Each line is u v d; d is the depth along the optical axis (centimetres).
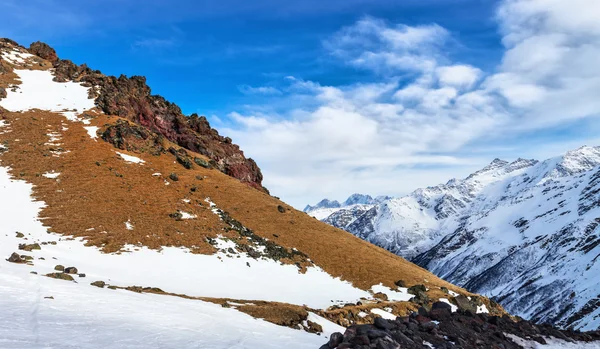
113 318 2195
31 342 1600
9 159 7381
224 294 4994
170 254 5897
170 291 4625
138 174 8250
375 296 6278
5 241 4834
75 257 5038
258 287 5566
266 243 7256
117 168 8156
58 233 5616
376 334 1684
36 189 6662
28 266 3862
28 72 11644
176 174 8925
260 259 6612
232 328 2472
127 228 6250
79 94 10956
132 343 1795
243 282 5622
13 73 11238
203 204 7988
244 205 8656
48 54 13525
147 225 6512
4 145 7788
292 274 6431
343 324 4609
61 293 2584
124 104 11100
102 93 11088
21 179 6862
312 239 8112
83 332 1845
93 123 9600
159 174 8594
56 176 7212
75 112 9956
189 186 8569
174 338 1981
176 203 7606
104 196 6981
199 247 6338
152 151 9512
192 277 5359
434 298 6656
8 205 5994
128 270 5081
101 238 5772
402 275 7519
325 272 6938
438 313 2444
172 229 6631
